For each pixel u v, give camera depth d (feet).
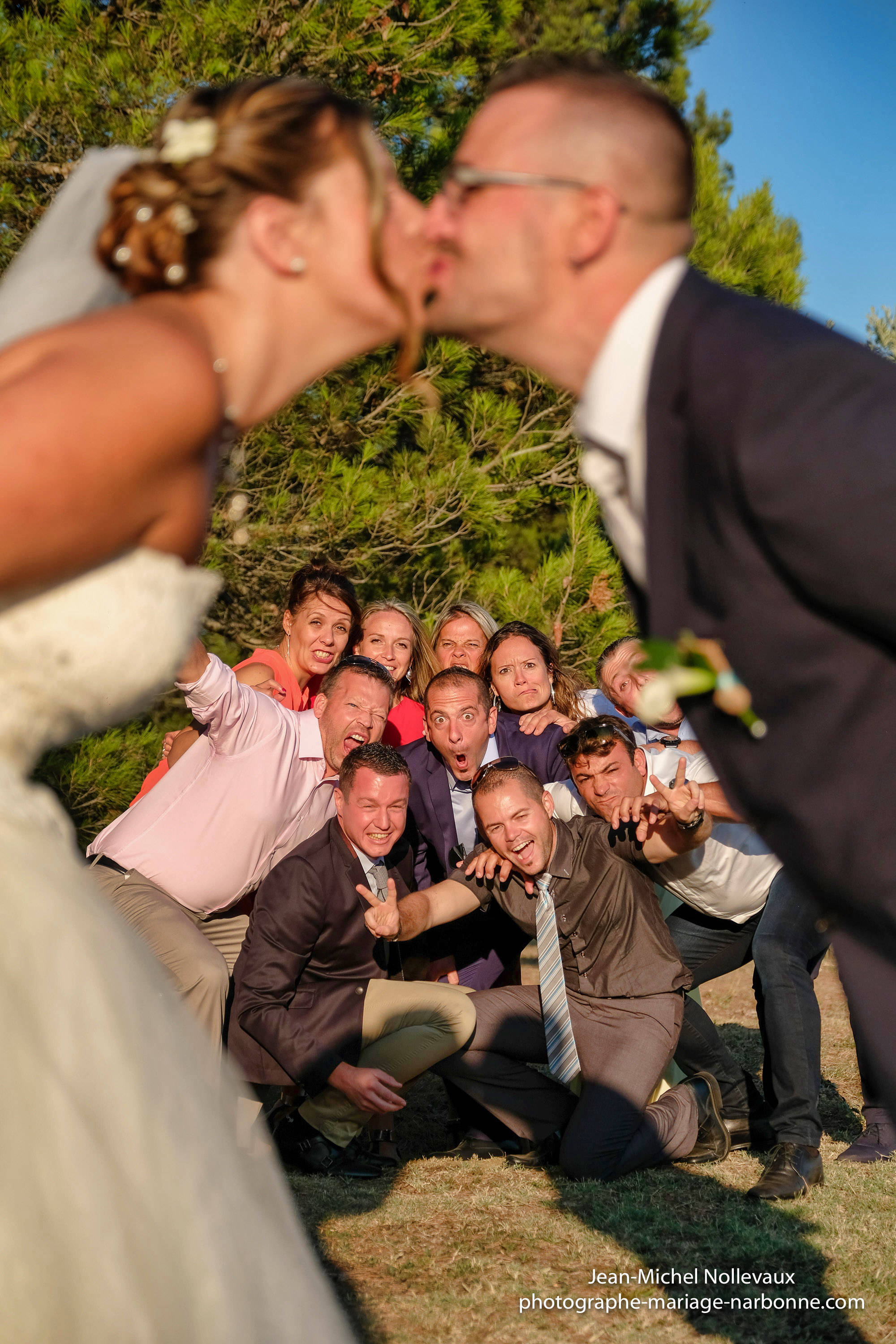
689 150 3.86
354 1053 11.91
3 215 21.95
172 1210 3.88
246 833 12.16
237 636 26.89
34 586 3.59
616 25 30.66
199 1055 4.33
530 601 25.32
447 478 24.20
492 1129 12.68
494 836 12.66
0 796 3.97
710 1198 11.14
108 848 12.41
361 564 24.85
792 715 3.64
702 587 3.76
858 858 3.59
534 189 3.73
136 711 4.16
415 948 14.55
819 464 3.35
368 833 12.03
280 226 3.85
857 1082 15.64
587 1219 10.44
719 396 3.56
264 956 11.75
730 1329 8.24
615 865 12.72
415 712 16.56
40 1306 3.64
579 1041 12.26
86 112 21.24
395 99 24.03
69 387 3.31
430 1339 7.98
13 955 3.82
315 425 24.47
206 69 21.40
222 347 3.87
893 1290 8.93
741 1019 19.99
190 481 3.68
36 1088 3.75
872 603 3.38
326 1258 9.40
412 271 3.93
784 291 27.84
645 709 3.65
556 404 26.22
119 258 3.98
